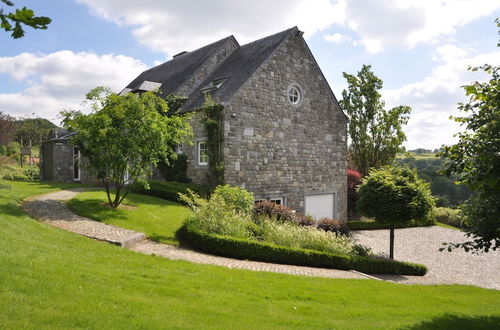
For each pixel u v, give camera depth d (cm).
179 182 1670
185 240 1037
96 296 481
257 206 1463
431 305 719
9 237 675
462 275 1188
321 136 1902
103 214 1115
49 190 1575
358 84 2431
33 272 518
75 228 951
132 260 710
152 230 1054
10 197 1241
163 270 671
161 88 2080
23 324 367
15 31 182
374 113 2434
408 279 1057
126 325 406
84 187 1802
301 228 1210
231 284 648
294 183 1764
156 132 1159
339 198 1994
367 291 757
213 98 1616
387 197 1228
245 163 1567
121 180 1223
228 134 1510
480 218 611
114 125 1148
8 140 2744
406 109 2359
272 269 859
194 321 453
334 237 1164
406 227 2044
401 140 2395
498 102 518
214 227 1042
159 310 471
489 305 768
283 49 1723
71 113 1152
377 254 1250
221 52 2031
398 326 534
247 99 1575
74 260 630
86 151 1174
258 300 584
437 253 1469
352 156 2550
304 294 652
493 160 449
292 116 1759
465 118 575
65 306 431
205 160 1634
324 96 1922
